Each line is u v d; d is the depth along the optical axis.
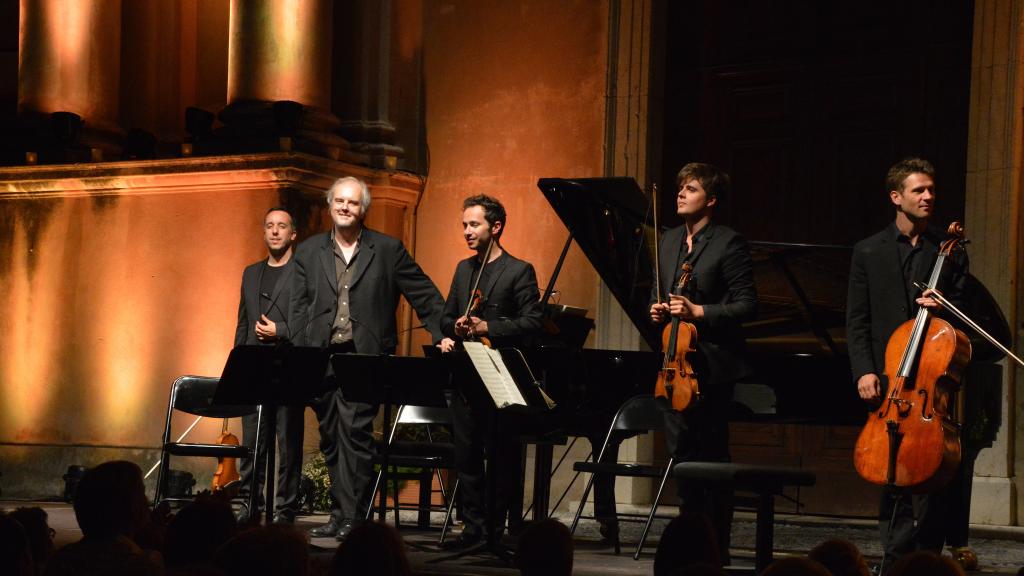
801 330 13.48
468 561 10.65
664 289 10.38
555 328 12.80
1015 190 15.34
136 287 18.44
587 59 18.39
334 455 12.40
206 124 18.73
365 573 4.77
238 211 17.75
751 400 12.06
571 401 12.29
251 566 4.56
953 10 16.58
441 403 10.93
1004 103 15.46
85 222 18.89
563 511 17.84
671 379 9.85
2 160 19.78
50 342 19.00
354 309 12.16
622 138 18.00
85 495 5.86
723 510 10.06
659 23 18.19
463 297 11.89
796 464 17.22
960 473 10.52
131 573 4.80
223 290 17.80
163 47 20.81
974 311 11.23
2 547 5.47
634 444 17.50
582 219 12.21
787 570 4.56
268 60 18.23
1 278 19.41
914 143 16.77
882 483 9.05
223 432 16.94
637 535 14.69
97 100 19.78
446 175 19.28
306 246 12.48
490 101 19.06
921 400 8.98
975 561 11.05
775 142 17.83
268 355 10.80
